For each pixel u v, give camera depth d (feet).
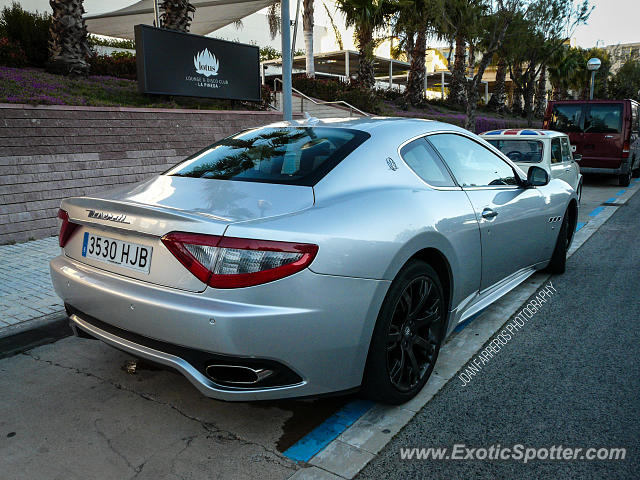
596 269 16.96
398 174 9.00
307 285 6.80
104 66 41.37
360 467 7.20
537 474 7.00
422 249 8.43
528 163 22.75
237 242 6.62
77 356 10.93
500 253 11.37
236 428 8.22
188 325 6.67
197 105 35.04
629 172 39.99
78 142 23.65
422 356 9.11
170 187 8.51
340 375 7.45
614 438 7.78
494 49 49.85
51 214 22.26
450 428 8.09
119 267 7.72
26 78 30.32
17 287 15.24
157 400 9.11
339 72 116.26
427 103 88.43
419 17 69.46
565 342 11.29
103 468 7.23
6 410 8.79
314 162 8.58
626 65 145.18
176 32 32.94
